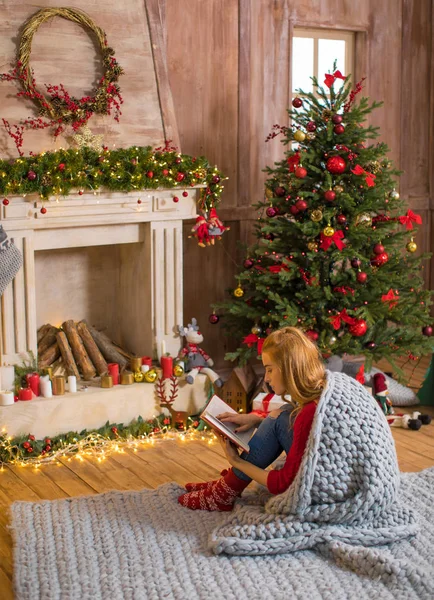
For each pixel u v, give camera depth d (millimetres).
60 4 3967
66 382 4121
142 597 2461
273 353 2771
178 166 4172
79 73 4043
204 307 4910
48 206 3885
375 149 4129
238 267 4570
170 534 2861
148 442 3967
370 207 4086
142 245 4371
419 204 5695
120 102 4113
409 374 5160
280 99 5008
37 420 3908
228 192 4883
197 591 2492
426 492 3229
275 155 5031
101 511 3062
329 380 2746
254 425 3000
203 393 4375
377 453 2688
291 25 4969
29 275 3926
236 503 2986
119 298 4672
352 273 4059
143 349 4496
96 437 3955
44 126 3912
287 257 4207
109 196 4059
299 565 2621
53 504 3143
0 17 3826
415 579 2484
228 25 4734
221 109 4781
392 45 5414
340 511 2676
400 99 5508
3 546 2873
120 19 4176
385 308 4094
